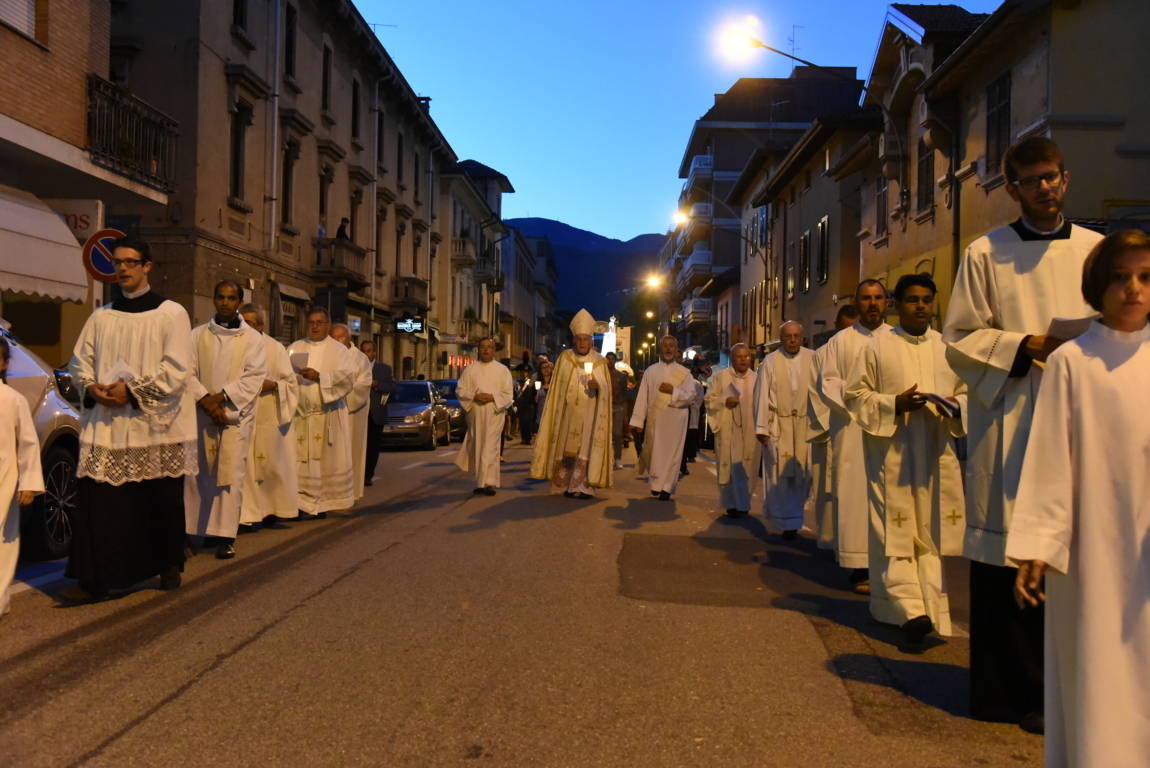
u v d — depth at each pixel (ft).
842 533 22.31
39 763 11.61
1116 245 9.52
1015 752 12.53
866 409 18.11
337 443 33.19
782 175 124.06
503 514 33.71
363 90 113.80
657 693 14.65
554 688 14.74
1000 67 58.80
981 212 62.59
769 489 30.48
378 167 120.98
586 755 12.14
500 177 219.41
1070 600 9.75
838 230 102.94
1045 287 13.47
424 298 135.44
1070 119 51.67
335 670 15.37
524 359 81.82
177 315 20.45
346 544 27.09
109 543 19.66
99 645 16.67
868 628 18.95
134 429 19.95
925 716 13.88
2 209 43.11
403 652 16.40
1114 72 51.83
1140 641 9.12
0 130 41.01
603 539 28.76
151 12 70.18
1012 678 13.57
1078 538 9.59
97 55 49.08
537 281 331.77
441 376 161.89
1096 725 9.12
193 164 70.18
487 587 21.58
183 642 16.87
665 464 39.42
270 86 83.76
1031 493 9.80
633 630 18.24
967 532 13.97
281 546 26.84
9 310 51.96
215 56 73.05
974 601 13.87
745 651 17.08
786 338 30.60
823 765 12.01
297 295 90.99
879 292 22.43
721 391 35.35
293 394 30.04
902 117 78.38
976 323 13.88
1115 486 9.41
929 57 67.67
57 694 14.11
